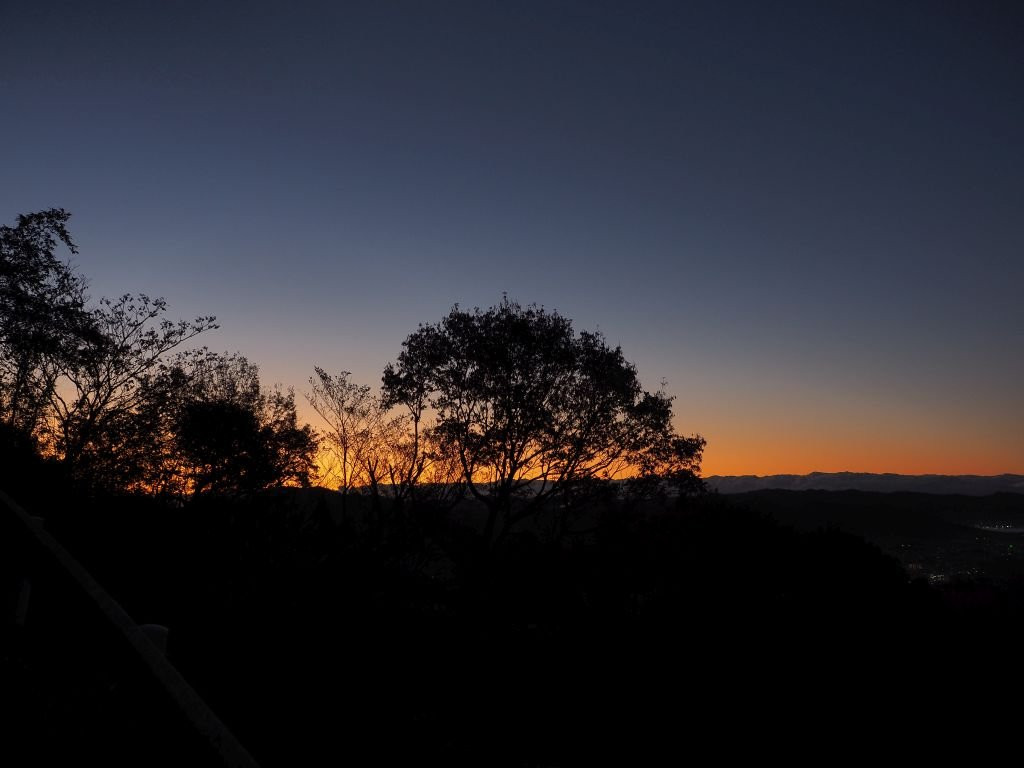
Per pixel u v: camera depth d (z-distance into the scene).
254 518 8.66
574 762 8.24
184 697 1.98
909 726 10.41
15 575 4.54
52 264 21.22
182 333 24.52
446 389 30.78
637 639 12.38
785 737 9.84
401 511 10.12
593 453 30.06
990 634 14.45
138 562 8.28
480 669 9.99
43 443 21.48
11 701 3.30
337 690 7.07
